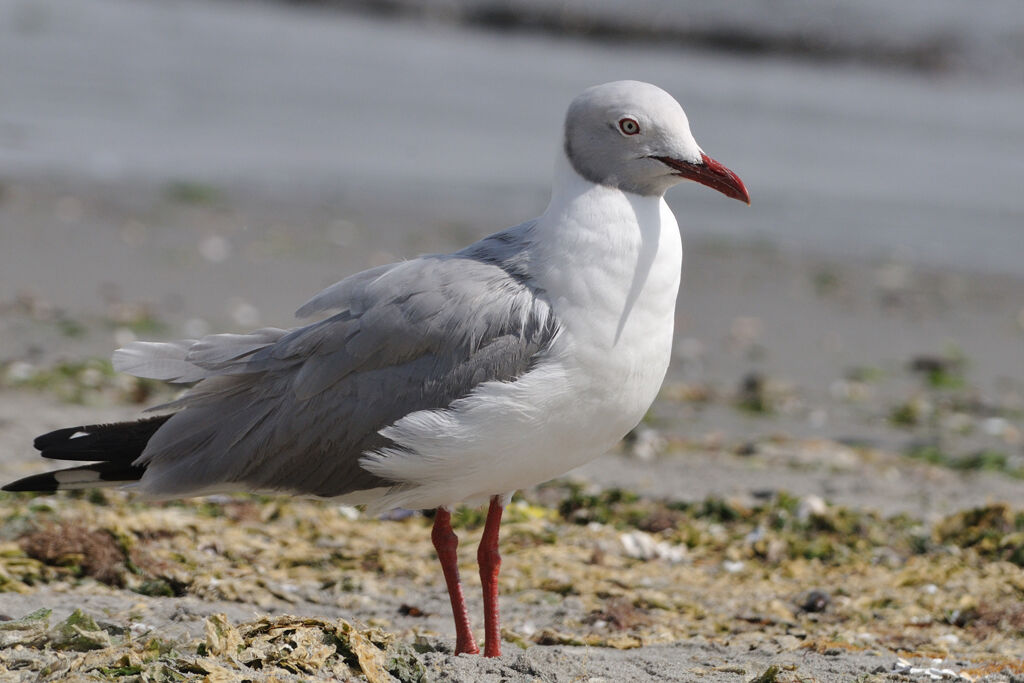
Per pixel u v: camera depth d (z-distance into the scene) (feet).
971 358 63.72
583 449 26.23
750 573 35.35
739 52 163.32
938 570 34.65
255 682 22.54
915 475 46.42
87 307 59.62
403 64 142.72
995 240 86.74
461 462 25.45
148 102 110.52
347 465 26.30
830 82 153.99
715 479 44.60
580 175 26.30
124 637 25.50
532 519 38.27
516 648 28.25
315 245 73.20
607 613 31.17
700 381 58.18
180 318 59.11
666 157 25.90
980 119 137.80
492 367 25.27
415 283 26.00
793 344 64.03
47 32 137.39
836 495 43.09
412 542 36.45
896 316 69.51
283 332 27.32
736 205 93.71
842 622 31.24
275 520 37.24
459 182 92.22
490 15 169.78
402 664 24.29
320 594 32.19
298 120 110.22
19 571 31.19
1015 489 44.75
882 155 115.44
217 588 31.42
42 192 78.59
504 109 122.83
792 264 78.23
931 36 162.20
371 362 25.91
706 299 70.08
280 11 169.37
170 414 27.86
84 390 49.14
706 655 28.07
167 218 76.18
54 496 37.01
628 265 25.40
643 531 38.37
